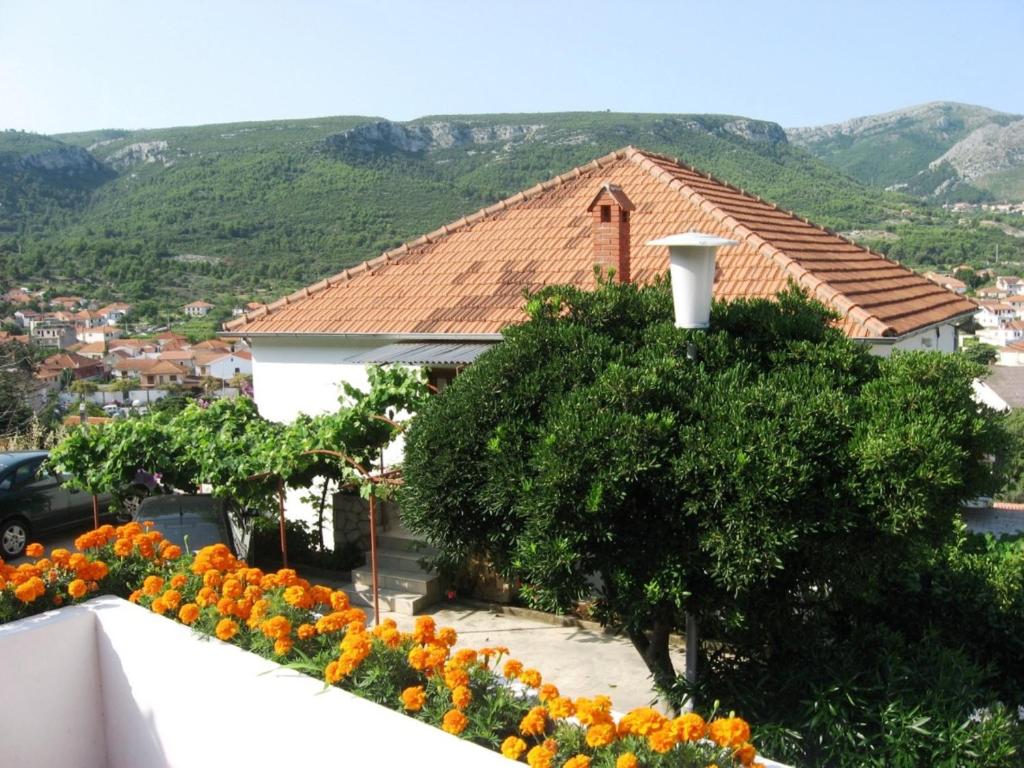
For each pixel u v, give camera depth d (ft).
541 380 18.83
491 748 13.30
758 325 20.85
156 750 17.16
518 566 17.75
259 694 14.89
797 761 18.12
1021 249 425.69
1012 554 25.09
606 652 31.09
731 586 16.35
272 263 358.84
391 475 38.81
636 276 47.98
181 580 19.12
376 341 50.85
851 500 16.61
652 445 16.62
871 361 20.13
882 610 23.98
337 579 39.91
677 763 12.14
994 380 187.52
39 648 17.30
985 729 17.94
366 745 13.26
